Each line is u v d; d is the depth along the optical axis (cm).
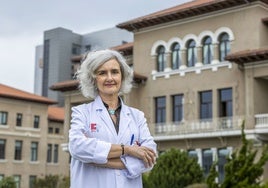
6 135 5650
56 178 4875
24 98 5788
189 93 3612
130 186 386
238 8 3403
